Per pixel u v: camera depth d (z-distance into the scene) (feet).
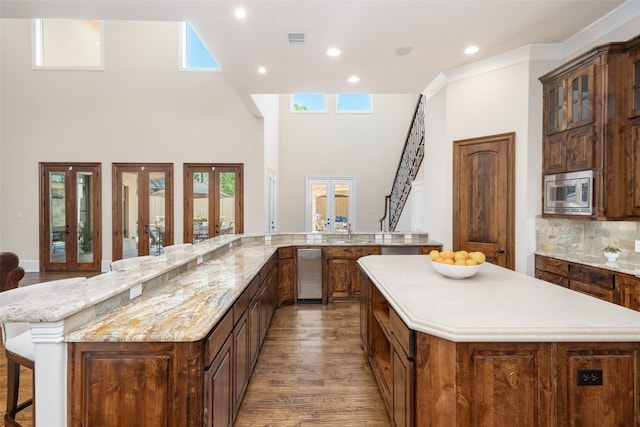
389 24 9.23
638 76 8.41
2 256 9.98
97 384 4.18
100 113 20.52
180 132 20.83
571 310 4.61
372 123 28.40
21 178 20.30
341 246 14.70
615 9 8.76
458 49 10.91
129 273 6.48
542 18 9.12
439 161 13.83
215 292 6.26
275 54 11.09
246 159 20.99
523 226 11.36
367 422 6.47
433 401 4.32
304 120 28.27
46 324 4.07
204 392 4.41
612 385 4.03
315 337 10.75
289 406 6.96
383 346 8.38
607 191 8.81
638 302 7.62
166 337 4.13
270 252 11.96
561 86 10.30
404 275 7.00
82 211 20.63
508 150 11.64
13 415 5.97
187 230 20.93
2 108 20.26
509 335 3.92
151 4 8.29
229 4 8.21
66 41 21.38
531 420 4.05
